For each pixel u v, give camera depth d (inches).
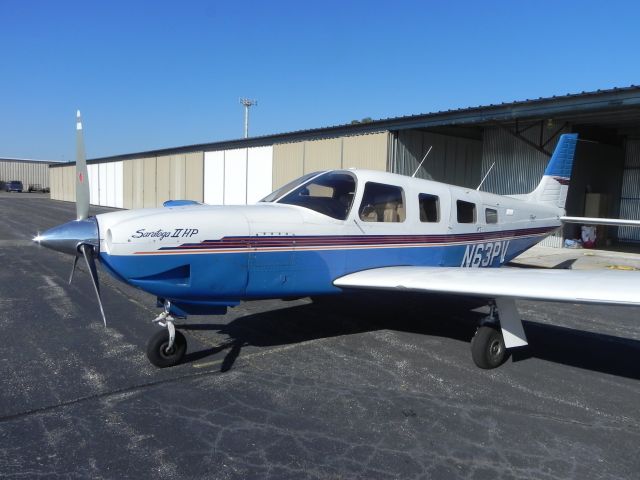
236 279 155.3
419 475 97.7
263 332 191.2
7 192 2313.0
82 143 159.0
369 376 148.7
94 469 97.3
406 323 208.5
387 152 490.9
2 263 346.6
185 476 95.6
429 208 203.6
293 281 166.4
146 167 1027.3
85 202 160.6
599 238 525.0
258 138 667.4
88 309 220.4
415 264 199.2
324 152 562.3
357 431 114.8
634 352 179.5
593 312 240.2
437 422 120.3
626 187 589.6
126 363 154.7
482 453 106.7
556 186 297.4
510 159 545.0
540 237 274.7
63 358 158.2
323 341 181.9
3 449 103.8
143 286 143.9
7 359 156.6
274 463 100.8
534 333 201.6
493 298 157.8
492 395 137.3
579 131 506.0
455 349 176.6
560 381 149.1
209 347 171.9
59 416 118.9
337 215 174.7
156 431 112.7
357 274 176.7
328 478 96.1
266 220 160.4
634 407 131.8
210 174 798.5
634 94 349.1
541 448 109.3
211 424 116.4
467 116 440.1
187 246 146.5
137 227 141.2
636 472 100.8
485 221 230.4
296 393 135.0
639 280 139.3
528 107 405.4
